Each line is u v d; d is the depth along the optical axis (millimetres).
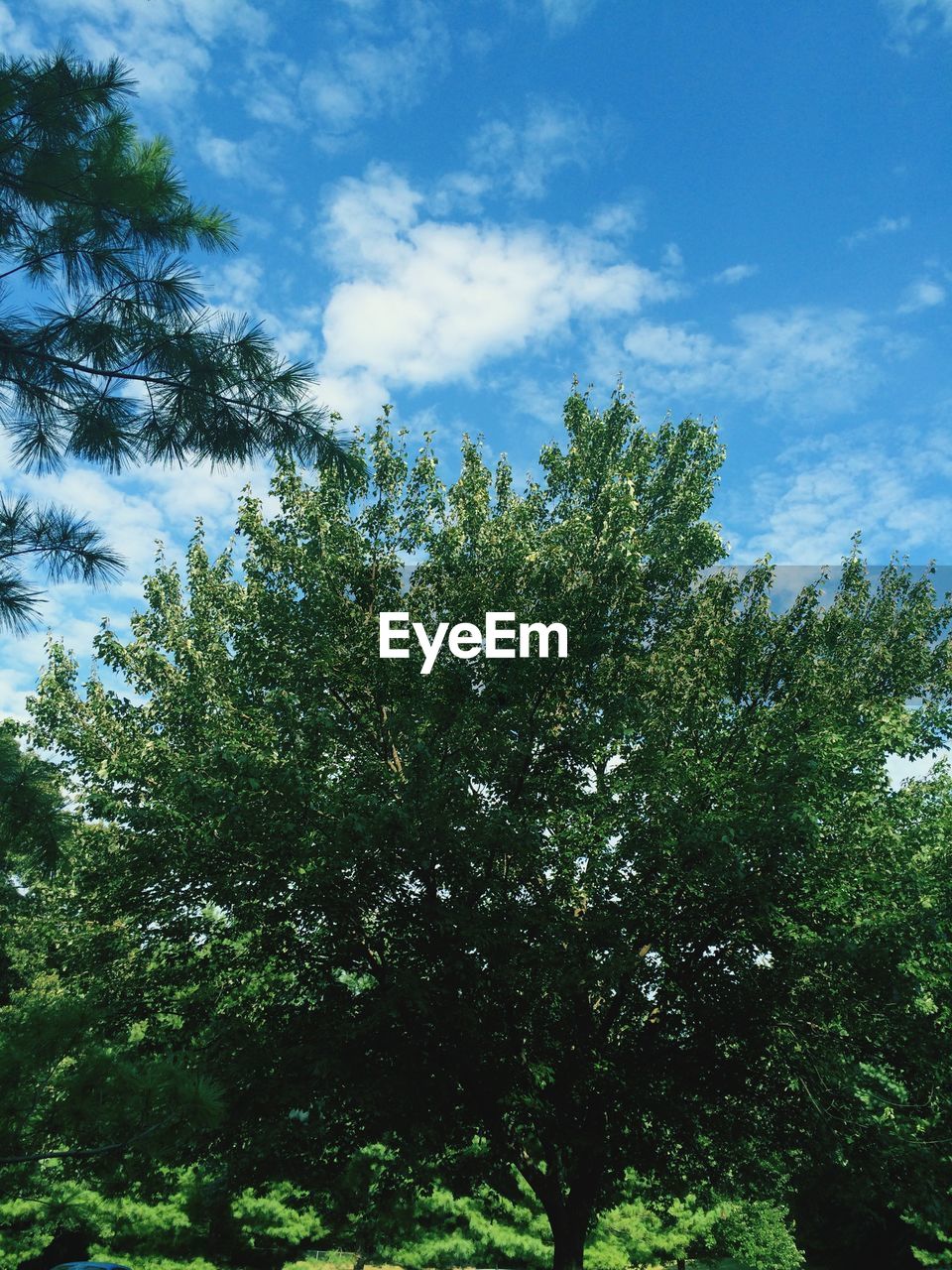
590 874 11438
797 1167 12719
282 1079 10781
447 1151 13555
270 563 13656
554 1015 12000
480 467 15789
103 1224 17312
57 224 6805
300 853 10562
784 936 10961
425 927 11227
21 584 6848
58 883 13547
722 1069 11555
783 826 10102
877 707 13211
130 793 12602
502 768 11633
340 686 13047
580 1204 12414
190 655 14312
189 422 7227
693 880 10320
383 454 13906
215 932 12531
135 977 12953
